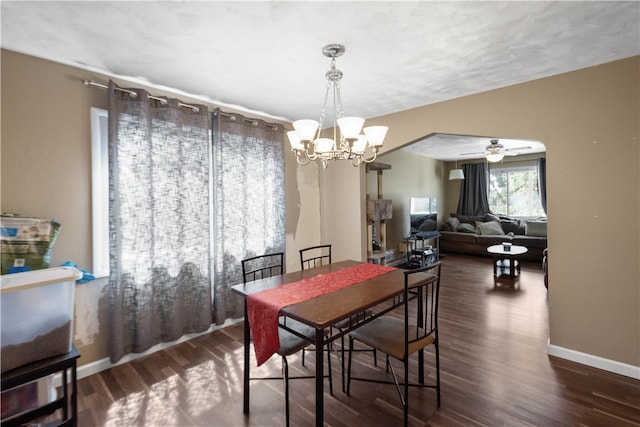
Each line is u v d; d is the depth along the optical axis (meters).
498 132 2.71
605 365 2.26
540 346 2.63
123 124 2.35
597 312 2.29
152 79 2.46
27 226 1.90
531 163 6.94
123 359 2.45
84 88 2.26
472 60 2.17
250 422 1.80
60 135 2.16
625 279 2.18
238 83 2.55
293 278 2.26
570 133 2.36
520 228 6.64
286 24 1.70
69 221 2.20
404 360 1.70
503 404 1.90
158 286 2.60
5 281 1.47
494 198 7.55
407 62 2.19
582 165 2.32
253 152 3.25
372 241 4.81
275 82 2.53
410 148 6.05
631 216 2.15
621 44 1.97
